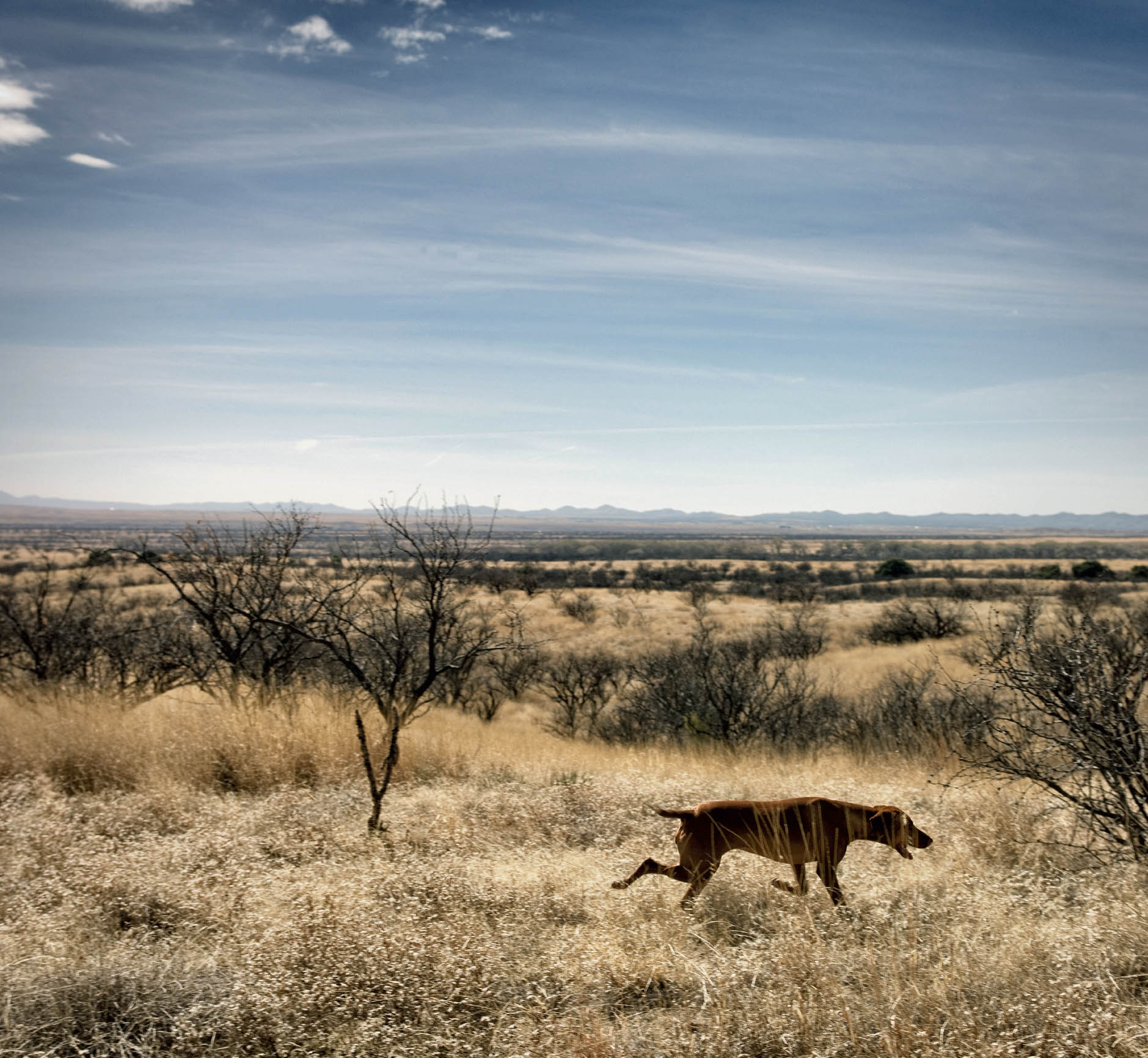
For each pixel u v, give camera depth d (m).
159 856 4.54
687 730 14.83
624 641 38.84
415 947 3.36
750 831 4.17
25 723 7.52
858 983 3.18
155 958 3.32
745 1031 2.89
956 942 3.42
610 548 177.88
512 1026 2.94
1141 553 139.00
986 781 6.22
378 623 7.20
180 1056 2.85
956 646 26.12
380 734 7.51
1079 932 3.53
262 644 8.81
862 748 10.77
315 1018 3.03
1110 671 5.04
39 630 12.15
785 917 3.85
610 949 3.44
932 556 145.00
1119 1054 2.72
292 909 3.72
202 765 6.70
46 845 4.79
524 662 26.47
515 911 3.89
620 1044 2.83
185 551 8.94
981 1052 2.65
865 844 5.21
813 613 44.66
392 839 5.10
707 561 139.62
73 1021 2.93
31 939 3.47
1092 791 5.29
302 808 5.71
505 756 8.50
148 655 11.05
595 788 6.55
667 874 4.25
